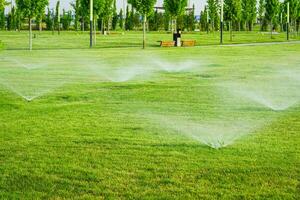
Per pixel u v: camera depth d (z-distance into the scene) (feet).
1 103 46.65
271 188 23.61
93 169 26.43
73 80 65.21
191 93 53.62
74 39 193.26
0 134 34.24
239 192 23.11
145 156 28.84
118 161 27.86
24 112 42.34
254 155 29.01
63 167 26.78
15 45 147.13
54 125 37.17
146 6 139.23
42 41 174.29
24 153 29.45
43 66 83.61
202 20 385.91
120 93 53.52
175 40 152.97
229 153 29.43
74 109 43.83
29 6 126.62
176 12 180.34
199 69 79.82
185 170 26.25
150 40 192.44
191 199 22.27
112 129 35.78
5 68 79.66
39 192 23.15
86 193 23.06
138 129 35.88
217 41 190.19
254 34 291.38
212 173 25.77
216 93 53.78
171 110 43.68
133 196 22.65
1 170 26.22
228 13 204.95
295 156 28.76
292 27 307.78
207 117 40.63
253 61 95.14
